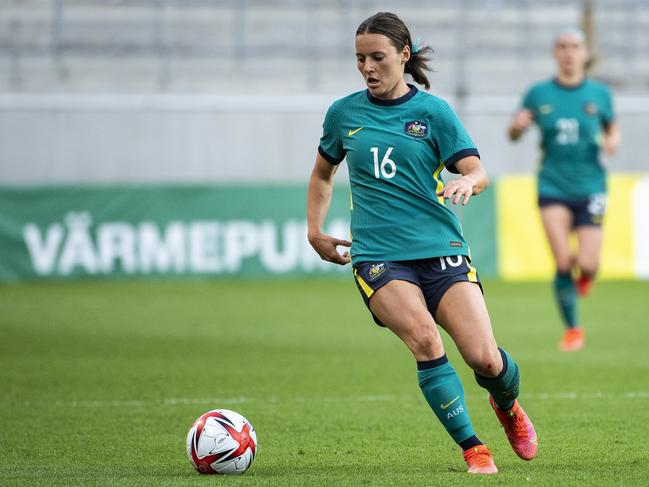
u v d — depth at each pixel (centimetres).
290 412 2848
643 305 5781
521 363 3794
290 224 6981
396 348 4250
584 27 8550
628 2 9188
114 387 3319
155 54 8719
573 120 4097
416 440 2430
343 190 6912
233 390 3247
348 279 7031
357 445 2367
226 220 6925
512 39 9025
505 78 8775
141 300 5997
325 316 5338
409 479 1839
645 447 2303
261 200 6969
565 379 3419
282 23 9006
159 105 7812
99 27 8825
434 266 1914
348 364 3812
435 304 1914
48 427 2638
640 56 9050
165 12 8900
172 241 6869
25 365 3812
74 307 5688
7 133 7700
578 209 4169
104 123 7788
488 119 7975
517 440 2044
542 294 6288
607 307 5706
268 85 8600
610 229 7069
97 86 8369
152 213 6850
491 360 1869
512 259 7044
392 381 3422
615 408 2870
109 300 5991
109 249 6819
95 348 4250
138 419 2752
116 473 1989
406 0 9081
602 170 4178
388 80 1909
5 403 3028
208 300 6003
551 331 4775
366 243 1941
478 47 8938
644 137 8094
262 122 7894
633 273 7069
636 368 3656
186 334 4681
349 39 9012
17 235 6756
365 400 3050
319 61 8844
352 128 1964
